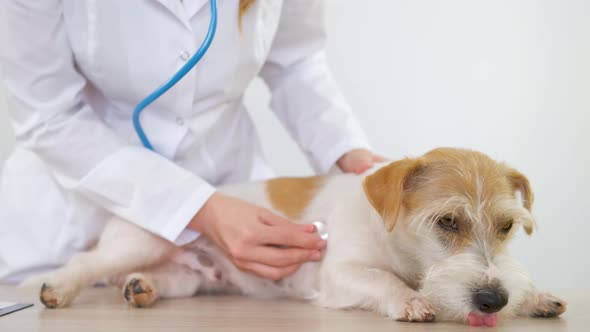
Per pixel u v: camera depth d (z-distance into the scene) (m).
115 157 0.94
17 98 0.93
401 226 0.89
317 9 1.10
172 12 0.93
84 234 1.05
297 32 1.11
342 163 1.10
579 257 1.41
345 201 0.96
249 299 0.98
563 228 1.42
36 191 1.06
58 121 0.93
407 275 0.91
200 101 0.99
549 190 1.41
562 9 1.39
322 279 0.93
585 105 1.40
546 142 1.41
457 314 0.80
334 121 1.11
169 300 0.97
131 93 0.97
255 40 0.98
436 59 1.41
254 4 0.97
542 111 1.41
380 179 0.87
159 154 0.98
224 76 0.98
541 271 1.42
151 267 1.02
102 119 1.02
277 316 0.83
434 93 1.42
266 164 1.14
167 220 0.93
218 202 0.93
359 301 0.86
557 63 1.40
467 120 1.42
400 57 1.41
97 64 0.95
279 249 0.91
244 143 1.11
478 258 0.83
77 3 0.92
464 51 1.40
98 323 0.78
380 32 1.40
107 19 0.93
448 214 0.86
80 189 0.94
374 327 0.77
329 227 0.96
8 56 0.91
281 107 1.15
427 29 1.40
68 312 0.85
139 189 0.93
